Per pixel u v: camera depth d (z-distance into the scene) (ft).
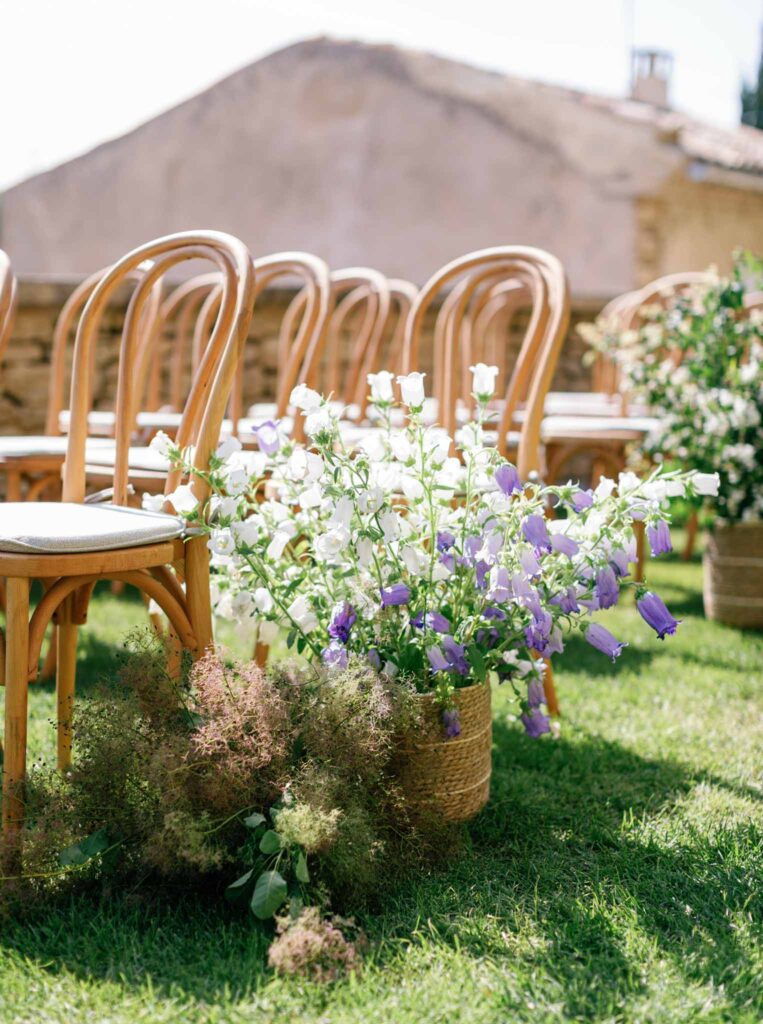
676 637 11.72
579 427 11.61
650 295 14.78
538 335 8.55
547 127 38.22
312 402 6.74
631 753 8.15
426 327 21.33
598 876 6.24
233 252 6.91
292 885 5.65
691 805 7.20
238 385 10.92
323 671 6.31
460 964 5.28
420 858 6.17
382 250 40.88
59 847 5.73
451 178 39.86
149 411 13.41
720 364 12.03
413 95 40.01
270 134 41.93
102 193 44.09
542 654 6.72
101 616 12.35
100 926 5.58
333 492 6.47
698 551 17.72
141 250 7.27
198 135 42.75
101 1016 4.90
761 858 6.39
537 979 5.18
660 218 37.68
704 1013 4.92
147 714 6.14
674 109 49.60
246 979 5.14
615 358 13.06
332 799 5.70
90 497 7.47
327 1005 4.99
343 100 40.98
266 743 5.79
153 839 5.60
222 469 6.64
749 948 5.47
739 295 11.98
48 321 16.97
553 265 8.52
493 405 13.91
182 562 6.78
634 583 6.57
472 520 6.56
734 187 39.29
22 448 8.93
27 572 5.74
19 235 45.32
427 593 6.67
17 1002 5.00
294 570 6.95
